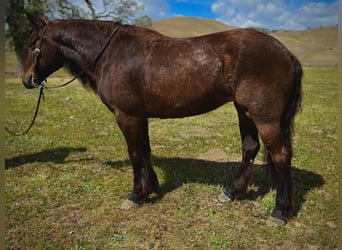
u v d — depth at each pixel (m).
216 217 3.74
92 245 3.23
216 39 3.27
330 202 4.06
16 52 23.52
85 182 4.69
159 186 4.51
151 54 3.37
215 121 9.05
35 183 4.59
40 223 3.62
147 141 4.13
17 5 21.66
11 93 13.93
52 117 8.98
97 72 3.75
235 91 3.27
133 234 3.41
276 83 3.12
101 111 10.07
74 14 23.45
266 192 4.36
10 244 3.26
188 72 3.24
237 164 5.45
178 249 3.19
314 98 14.03
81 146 6.39
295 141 6.89
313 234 3.43
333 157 5.78
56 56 4.05
